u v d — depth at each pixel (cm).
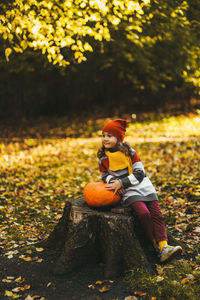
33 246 396
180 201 495
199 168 653
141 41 898
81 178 702
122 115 1448
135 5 523
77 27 517
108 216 331
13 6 498
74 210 349
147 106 1530
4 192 608
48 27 493
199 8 768
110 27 722
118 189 344
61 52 644
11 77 1675
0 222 477
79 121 1446
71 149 1004
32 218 492
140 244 354
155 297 287
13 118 1670
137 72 1464
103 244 337
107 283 312
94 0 493
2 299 297
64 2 511
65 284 316
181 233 405
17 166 818
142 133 1134
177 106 1457
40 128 1414
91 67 1486
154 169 696
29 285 317
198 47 872
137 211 337
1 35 531
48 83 1678
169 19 716
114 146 358
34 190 633
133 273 315
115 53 1336
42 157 918
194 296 284
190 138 980
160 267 328
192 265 332
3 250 389
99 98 1655
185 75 929
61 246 381
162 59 1153
